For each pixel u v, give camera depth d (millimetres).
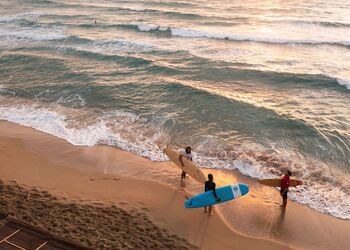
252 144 15758
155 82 22297
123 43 30938
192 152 15211
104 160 14586
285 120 17531
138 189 12570
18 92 21422
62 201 11438
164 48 29781
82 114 18719
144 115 18406
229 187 11719
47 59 26969
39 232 9320
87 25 38094
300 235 10734
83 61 26750
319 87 21766
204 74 23922
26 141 16047
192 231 10586
